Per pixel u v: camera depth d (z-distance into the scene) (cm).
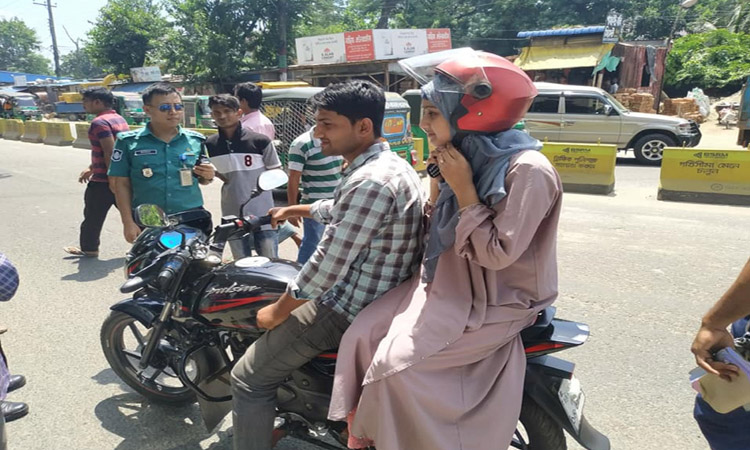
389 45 2223
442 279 180
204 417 266
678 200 841
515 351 187
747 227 669
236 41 3209
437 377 177
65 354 374
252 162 407
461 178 163
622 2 3494
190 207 398
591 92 1307
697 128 1255
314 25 3572
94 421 300
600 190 902
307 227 438
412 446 178
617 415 298
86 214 574
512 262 163
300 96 852
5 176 1149
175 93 380
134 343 380
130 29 3884
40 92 4619
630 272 511
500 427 179
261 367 213
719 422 187
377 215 184
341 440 228
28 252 610
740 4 3145
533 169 159
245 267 239
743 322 186
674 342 377
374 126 194
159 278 235
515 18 3541
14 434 288
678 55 2719
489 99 162
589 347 371
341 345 188
